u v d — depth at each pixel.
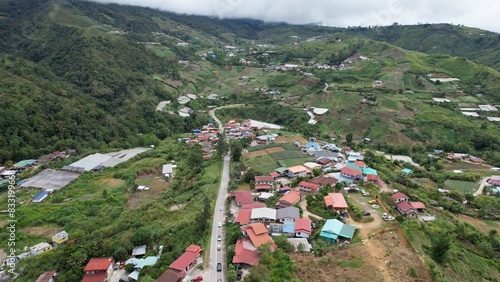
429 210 94.25
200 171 129.88
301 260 64.00
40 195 115.31
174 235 84.50
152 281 63.06
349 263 62.91
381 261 63.34
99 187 124.25
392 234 72.56
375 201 89.81
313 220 82.25
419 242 71.19
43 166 136.88
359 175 106.56
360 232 74.06
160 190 122.31
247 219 83.25
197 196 107.81
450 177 137.00
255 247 69.94
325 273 60.56
